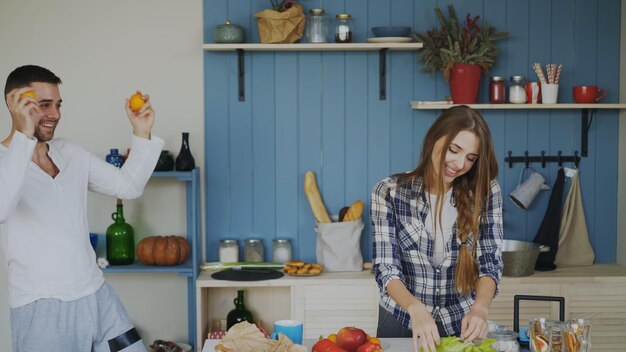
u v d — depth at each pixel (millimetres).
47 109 2678
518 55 4230
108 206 4199
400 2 4180
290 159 4223
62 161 2752
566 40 4238
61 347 2666
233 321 4102
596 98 4109
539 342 2117
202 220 4234
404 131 4219
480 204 2420
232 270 4066
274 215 4242
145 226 4211
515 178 4270
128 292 4250
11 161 2508
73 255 2697
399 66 4191
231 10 4156
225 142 4199
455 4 4195
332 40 4188
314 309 3918
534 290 3914
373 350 2131
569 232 4258
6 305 4184
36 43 4133
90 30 4145
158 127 4188
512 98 4051
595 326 3951
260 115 4199
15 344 2689
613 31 4246
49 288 2650
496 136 4258
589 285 3934
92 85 4156
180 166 3988
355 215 4094
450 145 2320
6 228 2639
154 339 4258
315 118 4207
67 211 2713
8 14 4117
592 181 4293
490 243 2504
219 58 4168
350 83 4199
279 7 4000
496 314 3912
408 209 2510
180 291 4246
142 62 4164
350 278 3912
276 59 4172
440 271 2541
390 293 2363
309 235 4250
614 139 4273
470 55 4039
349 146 4223
